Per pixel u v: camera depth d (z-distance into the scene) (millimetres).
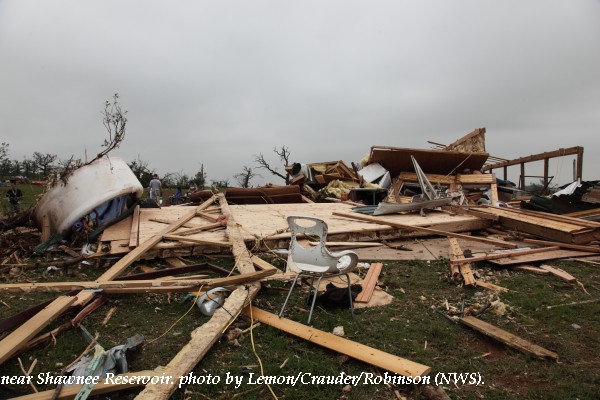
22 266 6266
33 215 8273
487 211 10375
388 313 4746
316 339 3918
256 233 7887
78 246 7559
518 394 3254
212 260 6875
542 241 8188
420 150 16562
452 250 7316
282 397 3168
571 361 3758
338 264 4648
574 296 5391
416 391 3262
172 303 4910
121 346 3611
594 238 8078
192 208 10500
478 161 17047
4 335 3951
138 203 9078
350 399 3168
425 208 10805
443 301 5195
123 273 6133
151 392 2934
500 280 6027
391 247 8008
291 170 18312
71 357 3684
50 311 4102
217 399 3125
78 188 7672
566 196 11344
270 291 5316
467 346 4035
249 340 4008
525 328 4406
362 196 15984
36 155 38875
